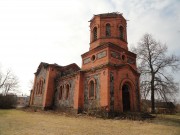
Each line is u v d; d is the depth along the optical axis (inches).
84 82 840.9
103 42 841.5
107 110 644.7
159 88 1002.7
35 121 514.3
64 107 942.4
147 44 1131.3
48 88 1122.7
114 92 698.8
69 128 391.2
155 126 464.4
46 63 1268.5
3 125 413.4
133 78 827.4
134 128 418.6
